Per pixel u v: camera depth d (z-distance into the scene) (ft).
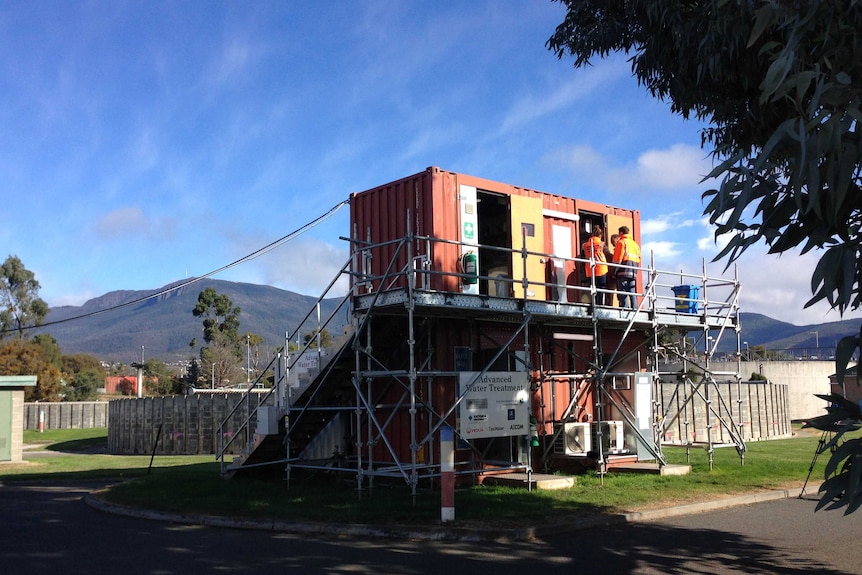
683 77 34.01
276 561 29.60
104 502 45.73
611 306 54.54
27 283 287.89
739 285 60.03
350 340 45.75
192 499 44.70
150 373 314.14
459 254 49.90
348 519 37.29
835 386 126.31
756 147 33.24
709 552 31.14
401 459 50.21
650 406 54.95
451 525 35.29
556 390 56.54
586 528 36.45
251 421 101.24
